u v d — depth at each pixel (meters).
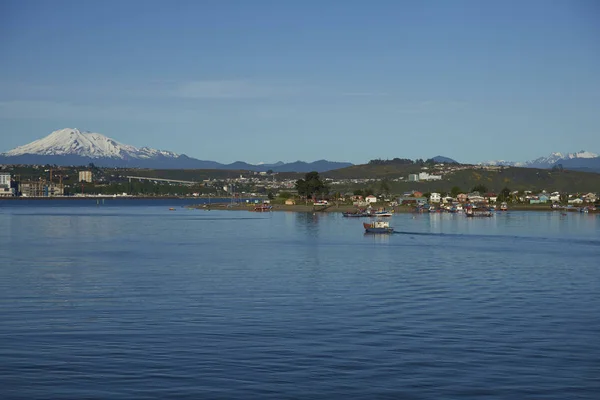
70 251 98.50
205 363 36.44
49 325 45.22
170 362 36.59
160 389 32.56
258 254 94.81
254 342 40.72
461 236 137.75
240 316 48.22
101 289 60.75
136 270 74.88
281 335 42.47
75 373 34.78
